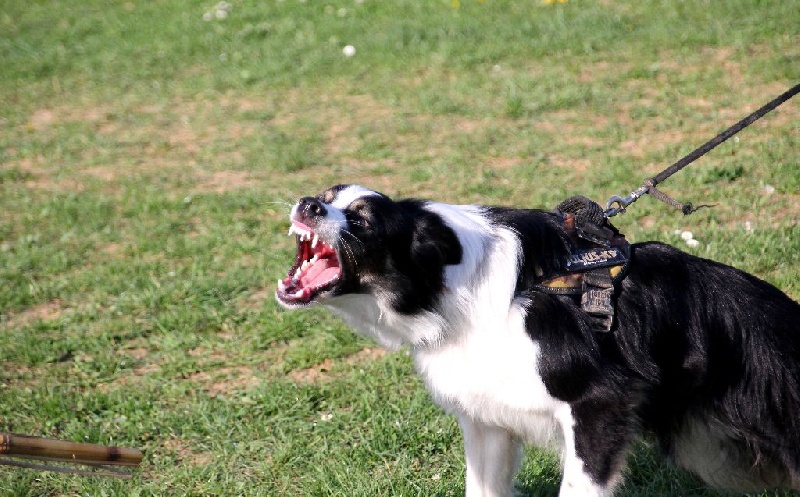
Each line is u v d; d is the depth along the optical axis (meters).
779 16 9.62
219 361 5.16
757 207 6.17
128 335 5.49
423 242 3.30
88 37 11.93
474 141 7.87
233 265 6.21
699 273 3.51
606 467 3.33
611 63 9.20
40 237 6.84
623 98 8.34
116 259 6.45
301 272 3.40
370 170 7.59
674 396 3.49
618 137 7.57
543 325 3.29
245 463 4.36
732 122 7.56
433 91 9.10
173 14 12.45
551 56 9.57
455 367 3.47
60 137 8.97
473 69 9.54
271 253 6.27
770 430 3.48
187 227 6.90
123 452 2.51
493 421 3.57
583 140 7.68
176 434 4.59
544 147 7.61
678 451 3.67
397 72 9.76
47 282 6.18
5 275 6.27
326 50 10.54
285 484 4.16
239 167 7.94
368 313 3.49
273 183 7.54
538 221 3.47
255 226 6.79
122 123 9.27
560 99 8.40
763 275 5.36
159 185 7.70
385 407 4.60
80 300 5.93
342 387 4.79
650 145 7.39
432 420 4.50
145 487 4.18
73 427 4.62
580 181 6.91
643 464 4.12
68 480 4.25
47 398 4.84
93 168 8.22
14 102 10.07
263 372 5.05
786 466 3.54
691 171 6.74
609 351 3.31
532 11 10.84
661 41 9.45
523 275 3.36
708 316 3.44
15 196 7.64
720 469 3.69
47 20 12.70
